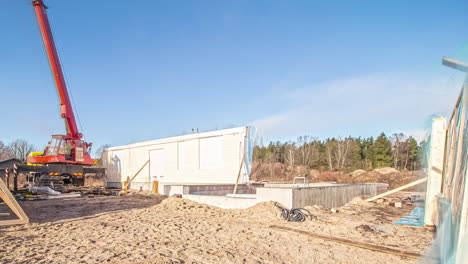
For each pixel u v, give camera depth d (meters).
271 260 5.10
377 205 11.94
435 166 7.70
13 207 8.27
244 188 14.80
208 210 10.27
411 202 12.84
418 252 5.36
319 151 45.41
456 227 2.92
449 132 6.05
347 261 5.05
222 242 6.23
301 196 9.55
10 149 47.78
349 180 29.31
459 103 4.19
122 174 22.34
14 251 5.60
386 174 29.55
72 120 18.69
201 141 16.56
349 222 8.09
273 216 8.71
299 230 7.21
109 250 5.67
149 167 19.95
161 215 9.66
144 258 5.16
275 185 13.75
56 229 7.65
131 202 13.06
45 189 15.57
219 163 15.47
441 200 6.05
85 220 8.89
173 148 18.16
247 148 14.48
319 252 5.52
